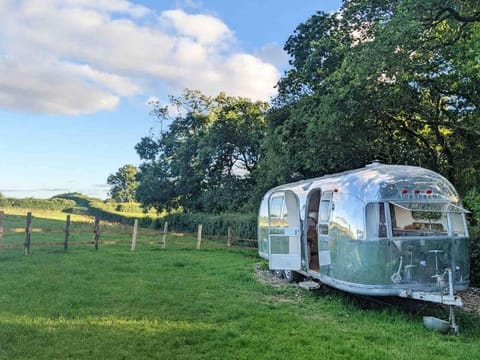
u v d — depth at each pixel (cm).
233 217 2611
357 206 739
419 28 1023
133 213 4988
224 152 3155
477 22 1125
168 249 1781
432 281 698
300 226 977
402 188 724
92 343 527
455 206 734
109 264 1216
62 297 768
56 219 3316
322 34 1869
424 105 1534
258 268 1294
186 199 3603
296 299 848
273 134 2005
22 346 511
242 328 611
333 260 797
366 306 780
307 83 1861
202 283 968
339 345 539
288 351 514
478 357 509
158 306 727
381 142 1659
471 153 1563
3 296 765
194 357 488
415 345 553
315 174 1880
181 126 3666
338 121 1405
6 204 4906
